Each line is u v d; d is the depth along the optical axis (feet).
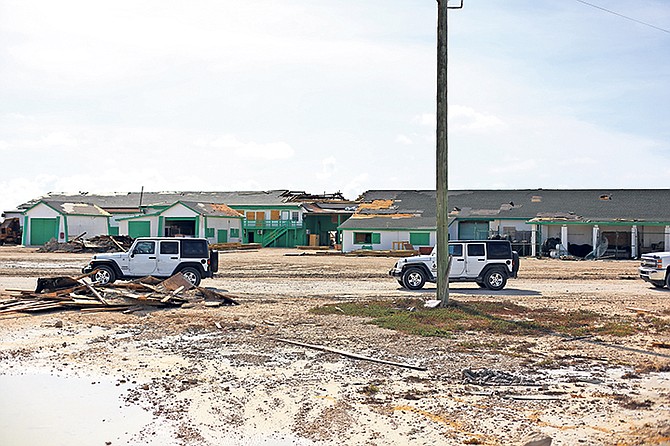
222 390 33.30
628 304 67.31
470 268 80.53
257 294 74.33
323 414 29.48
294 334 47.98
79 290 63.62
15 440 26.35
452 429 27.40
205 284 86.74
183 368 37.81
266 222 245.24
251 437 26.81
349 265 128.98
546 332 49.21
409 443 26.00
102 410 30.30
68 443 26.25
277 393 32.73
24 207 244.42
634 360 40.09
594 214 186.19
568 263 149.59
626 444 25.29
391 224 190.60
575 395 32.17
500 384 34.14
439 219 61.67
